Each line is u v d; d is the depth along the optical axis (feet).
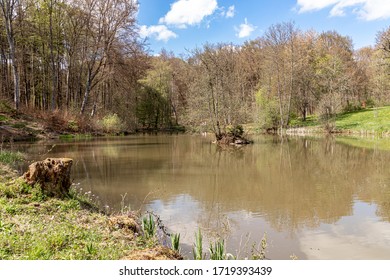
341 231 25.89
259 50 198.08
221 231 25.67
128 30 124.77
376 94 163.02
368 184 41.98
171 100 192.13
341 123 139.74
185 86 197.77
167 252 17.30
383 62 125.29
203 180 44.45
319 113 135.95
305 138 116.06
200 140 109.29
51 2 117.29
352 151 76.59
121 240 19.40
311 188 40.01
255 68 196.34
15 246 15.98
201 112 97.14
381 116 138.00
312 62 170.40
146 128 172.65
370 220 28.43
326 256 21.45
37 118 104.58
